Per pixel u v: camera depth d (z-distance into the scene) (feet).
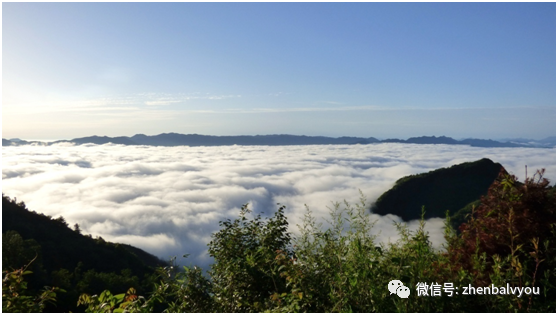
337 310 8.82
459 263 9.34
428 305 8.47
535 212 9.16
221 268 12.16
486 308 8.47
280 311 8.99
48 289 9.16
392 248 9.43
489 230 9.46
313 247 10.07
